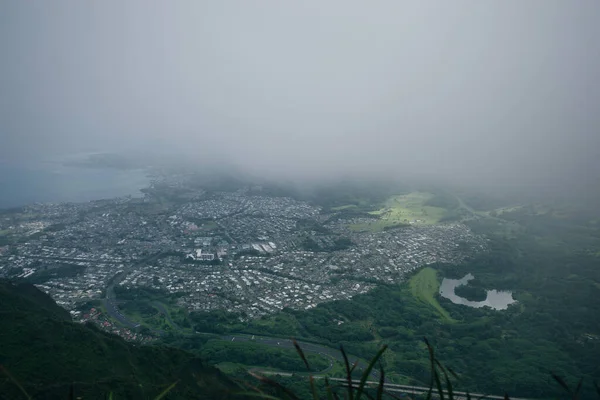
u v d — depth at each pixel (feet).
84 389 120.47
